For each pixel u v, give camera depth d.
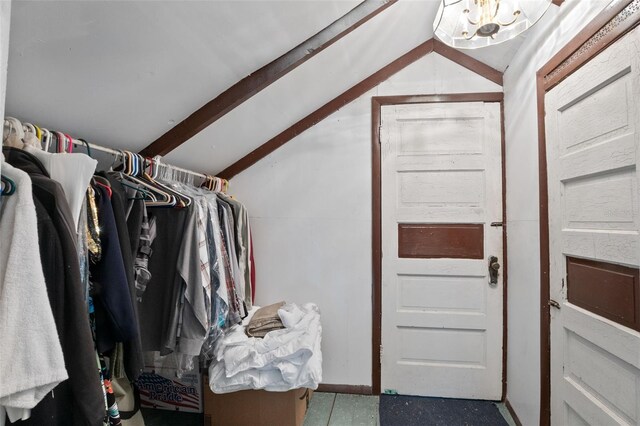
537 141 1.54
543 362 1.47
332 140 2.14
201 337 1.28
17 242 0.59
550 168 1.42
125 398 1.27
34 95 0.93
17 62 0.80
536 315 1.55
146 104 1.20
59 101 0.99
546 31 1.45
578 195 1.23
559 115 1.35
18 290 0.58
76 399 0.68
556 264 1.38
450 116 2.05
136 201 1.18
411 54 2.07
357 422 1.80
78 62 0.89
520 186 1.75
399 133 2.09
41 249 0.66
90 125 1.17
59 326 0.67
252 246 2.19
